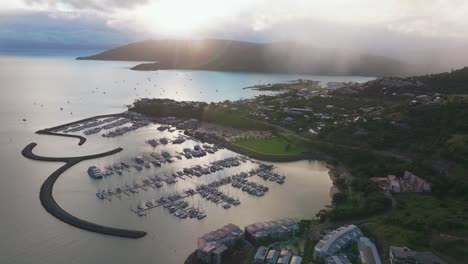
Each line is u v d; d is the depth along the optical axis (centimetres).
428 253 10225
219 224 13238
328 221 13250
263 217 13862
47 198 14788
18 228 12694
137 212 13938
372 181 16475
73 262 10856
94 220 13238
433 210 13350
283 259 10694
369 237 11900
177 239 12188
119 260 11000
